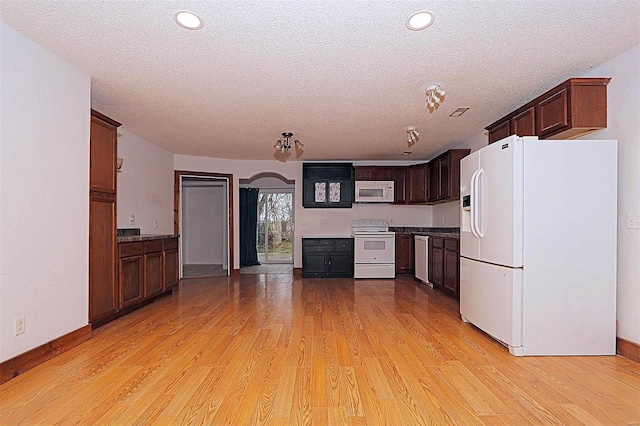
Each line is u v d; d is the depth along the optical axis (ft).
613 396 6.99
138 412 6.40
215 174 22.43
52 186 8.84
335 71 9.69
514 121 11.91
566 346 9.05
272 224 31.19
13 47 7.72
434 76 10.03
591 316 9.05
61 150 9.12
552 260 9.03
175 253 16.97
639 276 8.59
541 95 10.61
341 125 15.08
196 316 12.94
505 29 7.60
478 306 10.89
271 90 11.07
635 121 8.59
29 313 8.15
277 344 9.95
